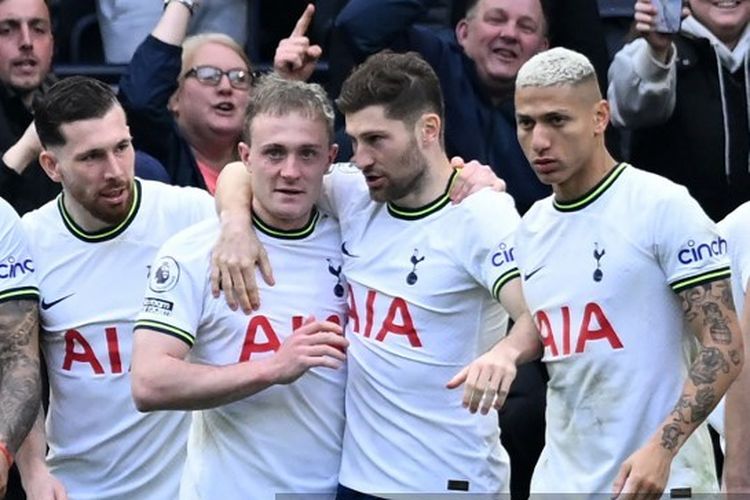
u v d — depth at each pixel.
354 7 16.08
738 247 13.42
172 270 12.55
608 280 12.19
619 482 11.82
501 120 16.09
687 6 16.30
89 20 18.77
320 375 12.72
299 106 12.35
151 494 13.69
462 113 16.03
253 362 12.30
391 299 12.52
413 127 12.30
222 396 12.26
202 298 12.59
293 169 12.34
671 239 12.05
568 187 12.27
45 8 16.55
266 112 12.38
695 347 12.38
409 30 16.16
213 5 17.75
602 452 12.34
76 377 13.64
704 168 16.23
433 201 12.48
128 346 13.61
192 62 16.31
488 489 12.66
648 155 16.41
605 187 12.24
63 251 13.65
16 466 14.42
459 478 12.54
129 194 13.60
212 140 16.42
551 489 12.58
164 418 13.58
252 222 12.70
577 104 12.02
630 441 12.23
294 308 12.65
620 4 18.34
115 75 18.09
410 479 12.52
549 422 12.65
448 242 12.42
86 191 13.39
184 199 13.80
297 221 12.69
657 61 15.94
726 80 16.20
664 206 12.09
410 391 12.52
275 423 12.68
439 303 12.44
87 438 13.69
